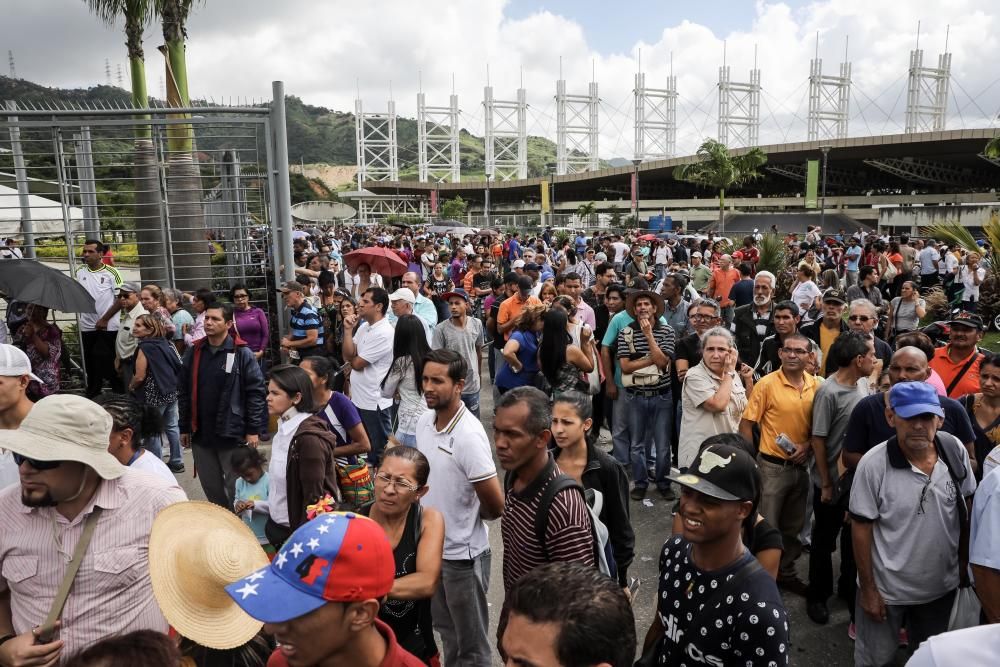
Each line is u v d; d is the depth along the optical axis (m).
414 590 2.80
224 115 8.82
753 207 92.75
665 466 6.24
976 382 4.80
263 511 4.52
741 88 121.38
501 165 142.88
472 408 7.00
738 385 5.15
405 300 7.22
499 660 4.07
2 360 3.33
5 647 2.39
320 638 1.61
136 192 9.55
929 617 3.41
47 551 2.47
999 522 2.60
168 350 6.83
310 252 17.73
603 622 1.51
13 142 8.62
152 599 2.55
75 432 2.43
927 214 49.50
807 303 9.65
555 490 2.74
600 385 6.89
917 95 113.38
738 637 2.15
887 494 3.36
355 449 4.66
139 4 11.62
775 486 4.58
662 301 6.25
